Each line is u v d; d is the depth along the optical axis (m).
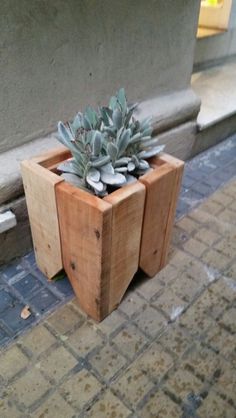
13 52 0.97
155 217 0.98
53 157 0.97
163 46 1.40
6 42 0.94
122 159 0.90
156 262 1.13
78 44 1.11
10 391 0.86
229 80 2.28
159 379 0.90
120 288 1.02
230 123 1.98
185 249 1.28
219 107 1.89
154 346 0.97
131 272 1.03
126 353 0.95
